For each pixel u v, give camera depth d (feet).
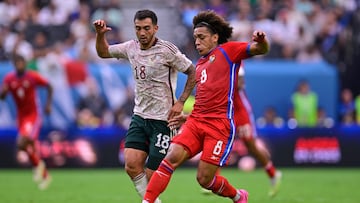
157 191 92.27
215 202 126.93
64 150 210.18
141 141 97.30
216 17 97.86
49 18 268.00
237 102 139.64
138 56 96.78
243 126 138.92
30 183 169.68
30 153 160.45
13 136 210.59
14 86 163.43
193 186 161.68
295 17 271.69
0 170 209.56
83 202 127.24
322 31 271.08
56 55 235.61
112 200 130.82
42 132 209.97
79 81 233.96
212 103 95.40
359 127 216.95
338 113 248.73
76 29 257.75
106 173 199.41
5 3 269.23
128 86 235.20
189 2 279.90
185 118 96.63
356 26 269.64
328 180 177.99
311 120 238.07
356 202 128.36
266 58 257.34
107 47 99.50
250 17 268.82
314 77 247.70
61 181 174.40
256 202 127.75
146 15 95.04
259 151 139.44
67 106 232.73
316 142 216.13
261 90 246.06
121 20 274.98
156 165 97.14
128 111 231.09
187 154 94.22
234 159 215.51
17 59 163.12
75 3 273.75
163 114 97.09
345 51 263.49
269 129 215.10
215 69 96.07
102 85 235.20
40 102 232.94
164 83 96.89
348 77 259.19
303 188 157.07
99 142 211.20
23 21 261.65
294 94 242.17
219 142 94.27
